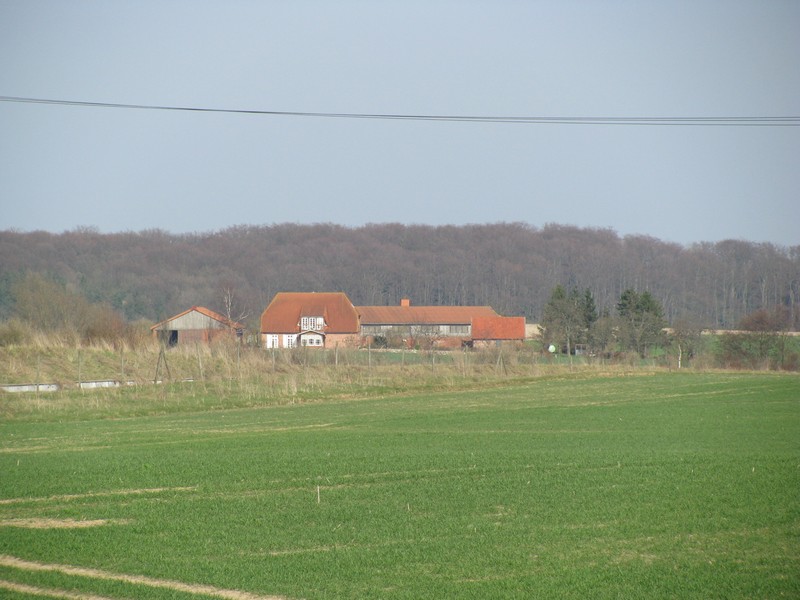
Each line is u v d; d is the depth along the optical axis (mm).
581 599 56062
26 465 105500
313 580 59875
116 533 72438
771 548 67312
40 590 58375
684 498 84125
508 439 129375
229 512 79812
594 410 170500
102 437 135500
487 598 56062
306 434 137875
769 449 117125
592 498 84500
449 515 78125
